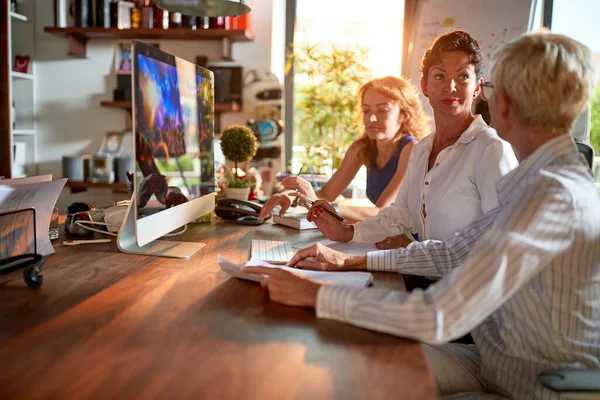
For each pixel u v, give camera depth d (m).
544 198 0.86
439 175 1.63
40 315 0.95
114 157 4.00
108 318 0.94
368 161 2.65
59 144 4.20
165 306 1.01
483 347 1.11
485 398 1.02
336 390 0.70
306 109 3.85
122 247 1.44
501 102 1.02
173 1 2.60
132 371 0.74
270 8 3.94
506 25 3.66
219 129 3.96
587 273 0.94
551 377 0.86
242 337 0.87
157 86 1.37
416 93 2.53
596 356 0.99
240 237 1.74
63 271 1.24
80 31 3.85
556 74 0.94
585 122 2.54
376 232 1.73
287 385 0.71
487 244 0.85
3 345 0.82
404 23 3.94
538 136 1.00
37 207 1.31
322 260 1.31
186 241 1.64
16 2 4.05
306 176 3.34
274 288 1.05
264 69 3.96
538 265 0.84
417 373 0.76
